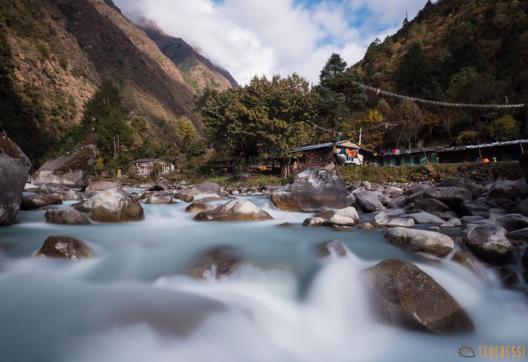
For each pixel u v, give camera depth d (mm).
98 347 3441
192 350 3471
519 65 54469
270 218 10367
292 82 29938
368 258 5852
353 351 3865
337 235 7844
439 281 4988
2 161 7625
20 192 8234
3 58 75000
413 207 11828
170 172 46938
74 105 96688
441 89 55594
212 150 57469
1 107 60344
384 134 48469
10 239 6566
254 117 27562
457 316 4105
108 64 174750
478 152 30484
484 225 6289
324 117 50250
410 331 3939
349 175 27172
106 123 66938
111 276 5191
